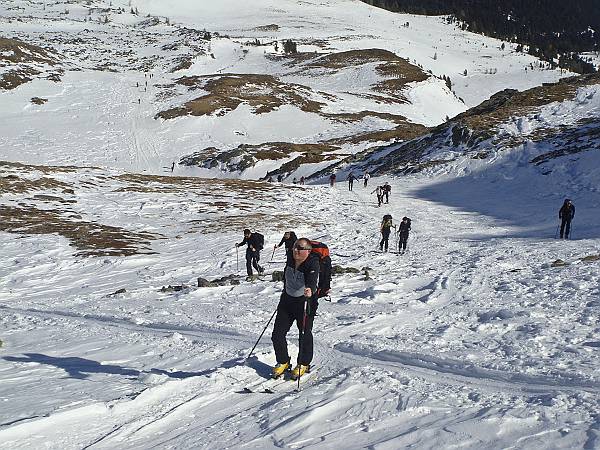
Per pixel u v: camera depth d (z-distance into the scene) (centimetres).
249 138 8850
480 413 489
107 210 3319
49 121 9275
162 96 10969
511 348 769
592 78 6175
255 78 12306
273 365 698
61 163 7162
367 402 537
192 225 2975
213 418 520
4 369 706
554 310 1038
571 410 487
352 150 7681
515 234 2742
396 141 7331
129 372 680
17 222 2814
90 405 528
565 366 660
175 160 7650
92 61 15325
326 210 3641
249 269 1730
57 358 772
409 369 673
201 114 9644
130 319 1121
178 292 1534
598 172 3775
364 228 2978
